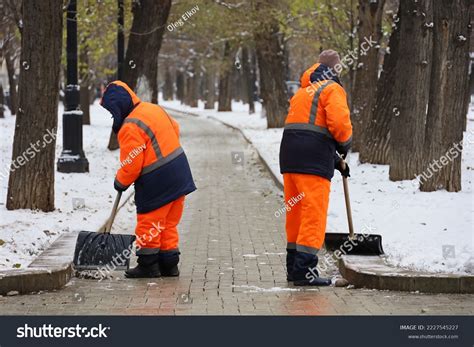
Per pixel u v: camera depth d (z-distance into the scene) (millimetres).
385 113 26016
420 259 12250
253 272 12430
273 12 42844
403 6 22422
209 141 43688
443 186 19422
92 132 47250
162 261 12062
